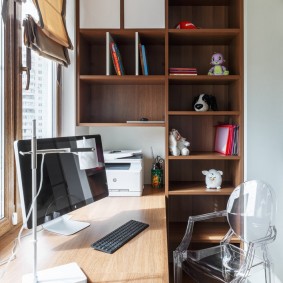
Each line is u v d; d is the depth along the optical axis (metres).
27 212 1.08
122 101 2.29
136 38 1.93
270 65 1.92
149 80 2.01
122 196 1.97
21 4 1.39
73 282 0.87
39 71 1.79
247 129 1.92
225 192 1.97
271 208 1.60
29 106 1.61
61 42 1.71
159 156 2.32
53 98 1.97
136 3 1.93
